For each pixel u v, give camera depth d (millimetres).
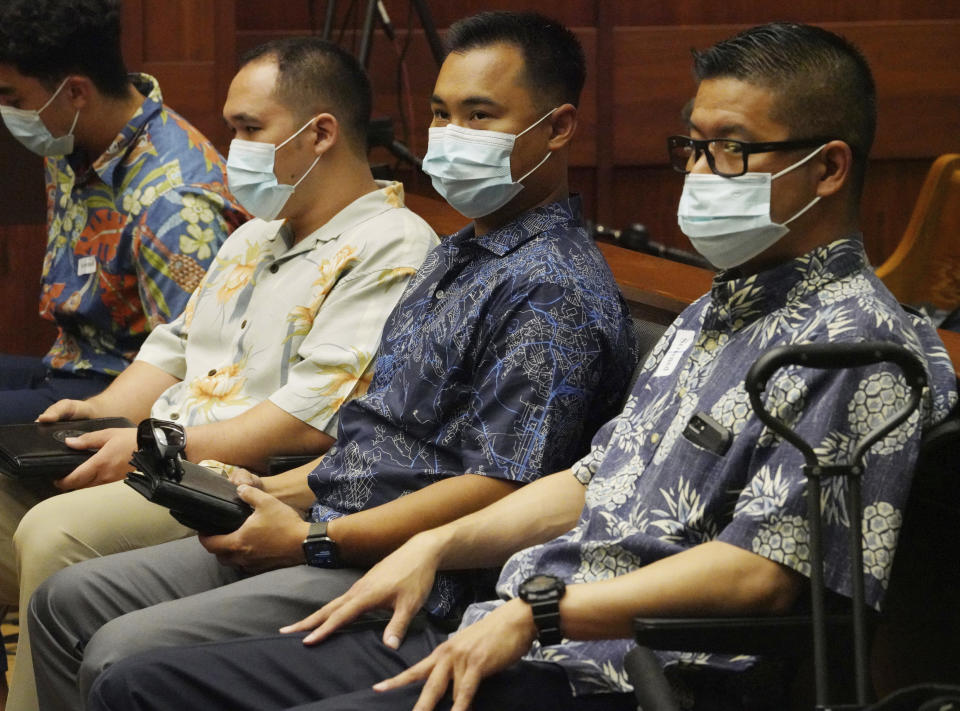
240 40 7062
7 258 6355
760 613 2227
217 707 2611
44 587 3158
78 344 4520
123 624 2850
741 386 2400
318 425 3445
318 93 3625
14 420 4301
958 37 7340
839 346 2076
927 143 7441
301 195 3676
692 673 2391
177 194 4215
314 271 3607
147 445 2961
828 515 2189
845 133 2422
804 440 2129
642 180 7441
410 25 6727
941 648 2854
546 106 3121
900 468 2189
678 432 2490
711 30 7270
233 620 2865
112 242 4316
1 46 4191
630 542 2422
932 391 2297
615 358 2977
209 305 3824
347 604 2652
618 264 3979
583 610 2279
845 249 2426
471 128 3121
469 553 2705
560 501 2748
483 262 3102
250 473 3234
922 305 5238
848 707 2027
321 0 7062
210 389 3686
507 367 2875
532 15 3182
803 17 7309
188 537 3475
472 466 2867
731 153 2445
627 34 7250
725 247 2490
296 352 3594
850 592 2176
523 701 2396
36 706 3307
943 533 2770
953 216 5188
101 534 3455
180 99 6070
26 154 6281
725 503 2365
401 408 3037
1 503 3793
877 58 7352
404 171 7086
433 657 2398
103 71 4266
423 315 3133
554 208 3121
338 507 3080
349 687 2639
